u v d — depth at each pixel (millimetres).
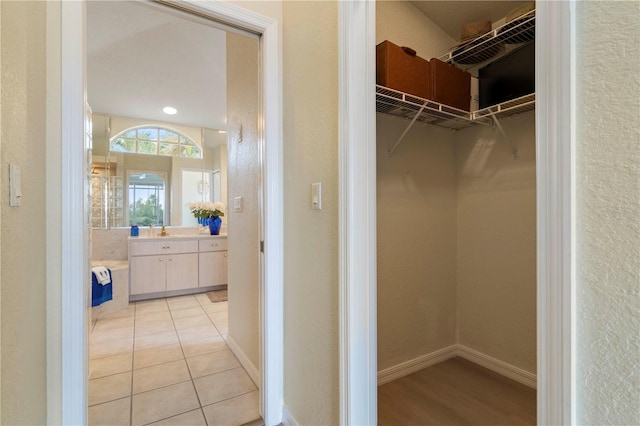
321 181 1338
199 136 4758
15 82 812
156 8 1424
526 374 2033
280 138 1638
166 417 1711
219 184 4898
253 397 1893
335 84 1262
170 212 4582
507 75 1984
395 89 1769
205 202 4598
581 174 512
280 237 1641
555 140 538
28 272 933
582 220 511
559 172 534
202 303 3828
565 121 526
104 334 2855
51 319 1160
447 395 1934
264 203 1622
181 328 3016
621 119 472
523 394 1939
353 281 1168
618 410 475
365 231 1182
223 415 1726
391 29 2068
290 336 1591
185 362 2330
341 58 1188
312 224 1399
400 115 2062
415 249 2227
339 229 1208
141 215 4410
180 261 4141
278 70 1631
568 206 523
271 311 1627
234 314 2484
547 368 547
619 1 475
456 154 2430
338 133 1217
